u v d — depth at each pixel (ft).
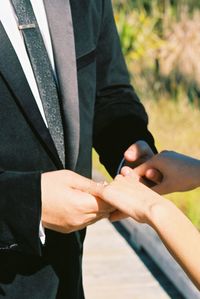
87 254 15.79
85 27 6.95
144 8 28.14
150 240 15.35
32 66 6.57
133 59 26.81
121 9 28.27
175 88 25.50
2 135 6.48
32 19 6.57
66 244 7.02
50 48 6.68
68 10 6.69
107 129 7.66
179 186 7.05
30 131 6.56
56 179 6.27
